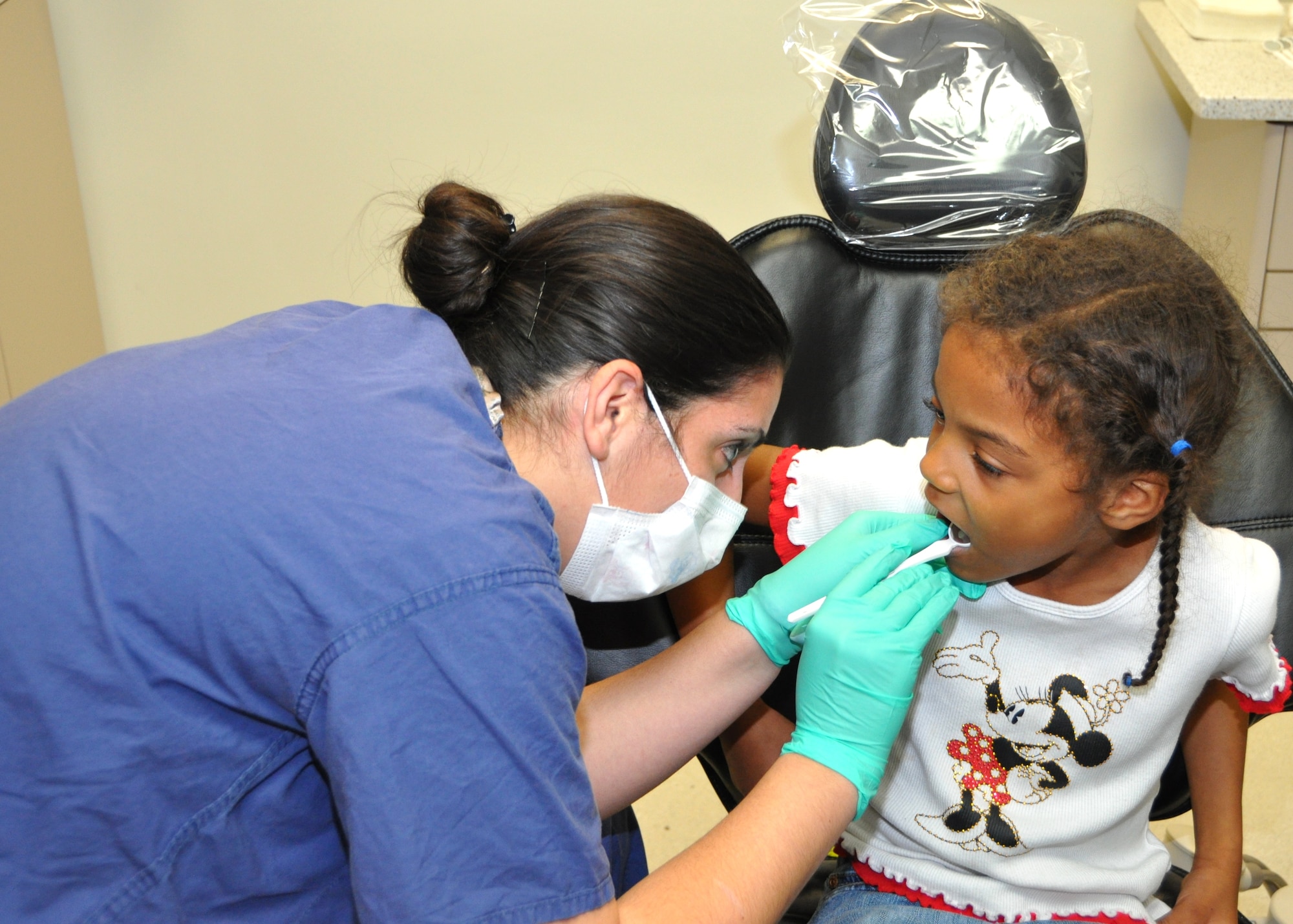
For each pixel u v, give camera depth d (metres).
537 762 0.61
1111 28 2.11
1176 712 0.92
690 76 2.23
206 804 0.65
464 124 2.30
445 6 2.19
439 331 0.76
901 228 1.03
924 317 1.04
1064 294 0.76
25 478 0.64
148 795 0.63
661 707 0.95
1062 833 0.93
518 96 2.27
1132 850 0.98
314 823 0.71
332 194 2.38
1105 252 0.80
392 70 2.25
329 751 0.60
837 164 1.02
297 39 2.23
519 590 0.61
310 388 0.67
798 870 0.77
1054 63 1.05
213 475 0.62
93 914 0.65
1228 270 1.02
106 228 2.42
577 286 0.77
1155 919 0.97
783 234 1.04
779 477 1.02
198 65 2.25
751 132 2.27
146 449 0.63
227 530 0.60
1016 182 1.01
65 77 2.26
